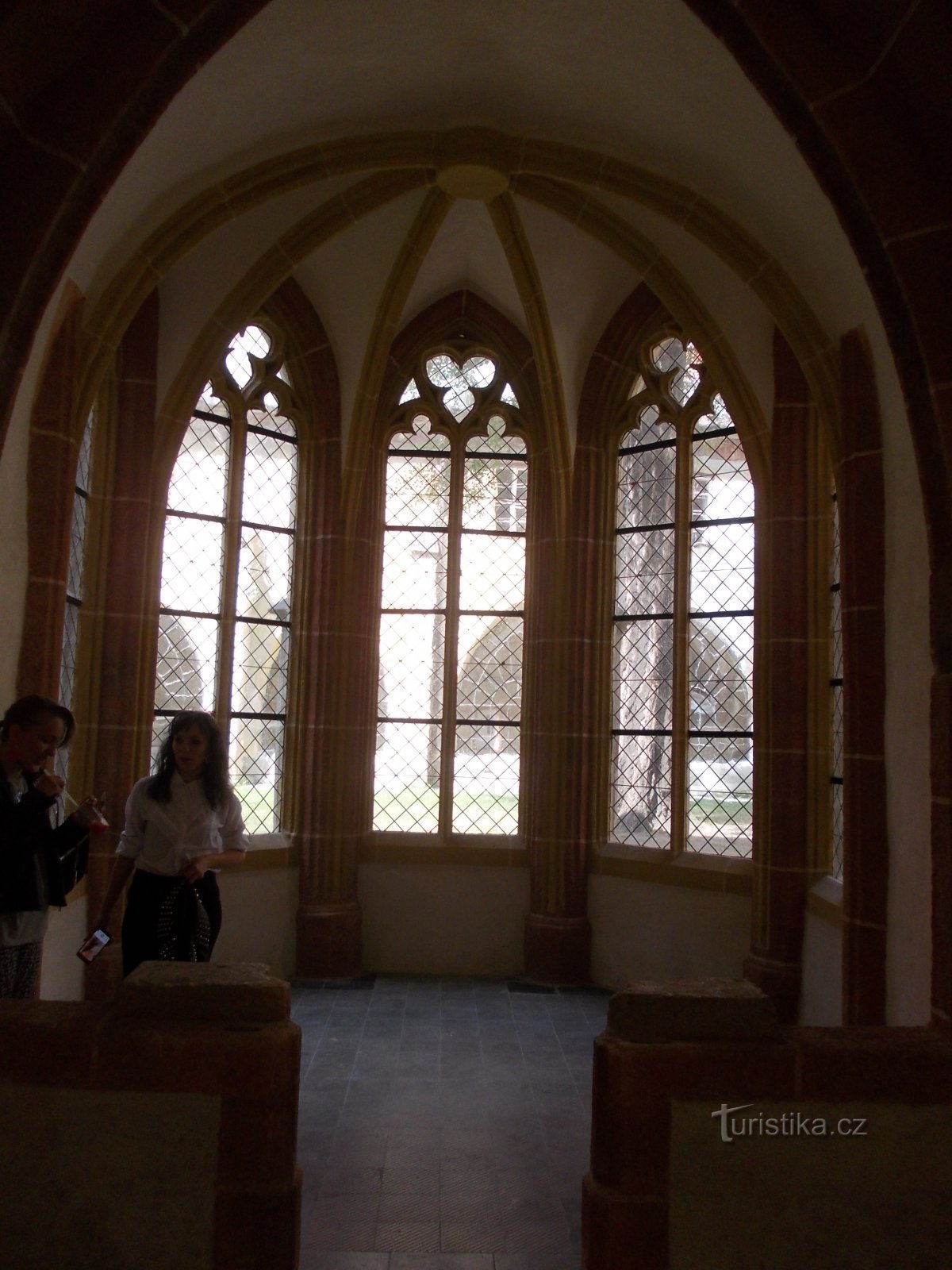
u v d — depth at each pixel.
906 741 5.02
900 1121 3.07
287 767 8.23
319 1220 4.18
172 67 4.44
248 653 8.05
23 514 5.40
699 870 7.47
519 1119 5.27
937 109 4.27
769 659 7.02
